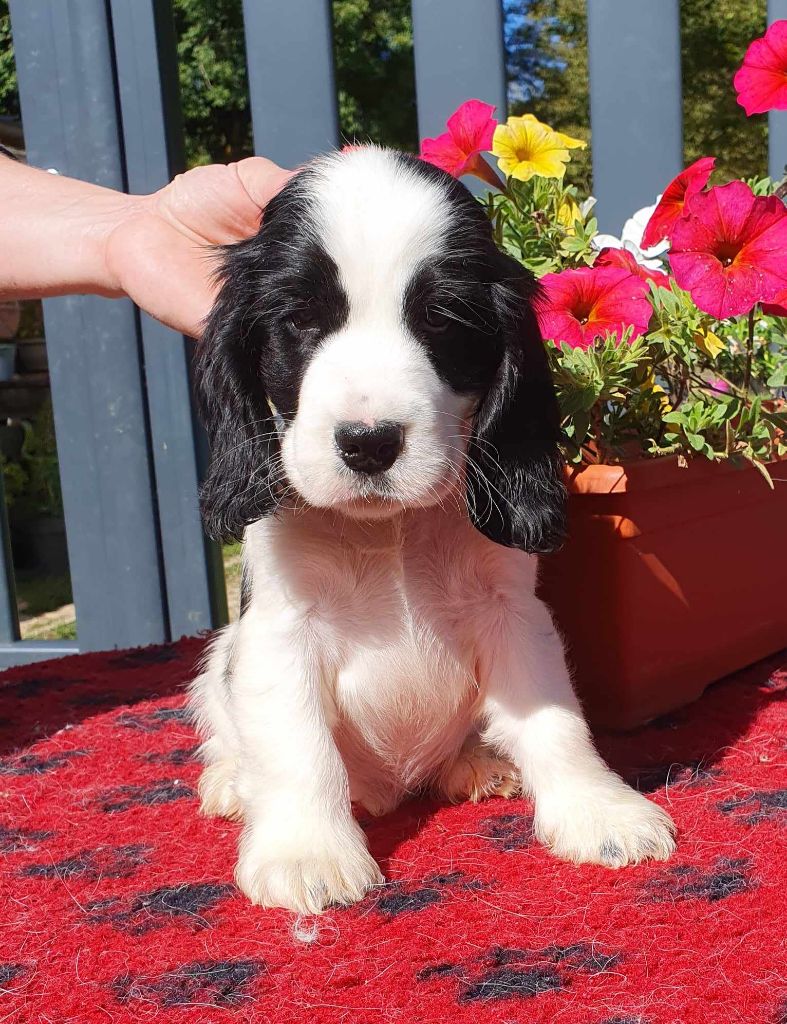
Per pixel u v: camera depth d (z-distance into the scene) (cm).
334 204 45
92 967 39
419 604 51
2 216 67
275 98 87
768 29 66
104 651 89
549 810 48
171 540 93
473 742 57
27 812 55
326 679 51
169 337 90
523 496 49
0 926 43
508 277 49
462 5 84
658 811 47
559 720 50
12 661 100
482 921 40
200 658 82
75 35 87
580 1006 34
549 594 58
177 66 92
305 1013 35
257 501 49
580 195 75
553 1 308
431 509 50
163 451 92
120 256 62
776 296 54
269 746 48
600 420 59
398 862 47
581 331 55
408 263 44
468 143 64
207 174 62
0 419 226
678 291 58
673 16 81
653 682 59
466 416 48
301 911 42
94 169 89
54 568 207
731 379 63
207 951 40
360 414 42
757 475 62
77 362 91
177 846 50
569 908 41
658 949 37
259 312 48
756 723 60
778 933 38
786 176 66
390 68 315
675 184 59
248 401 50
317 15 85
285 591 49
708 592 61
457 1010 34
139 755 64
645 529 56
